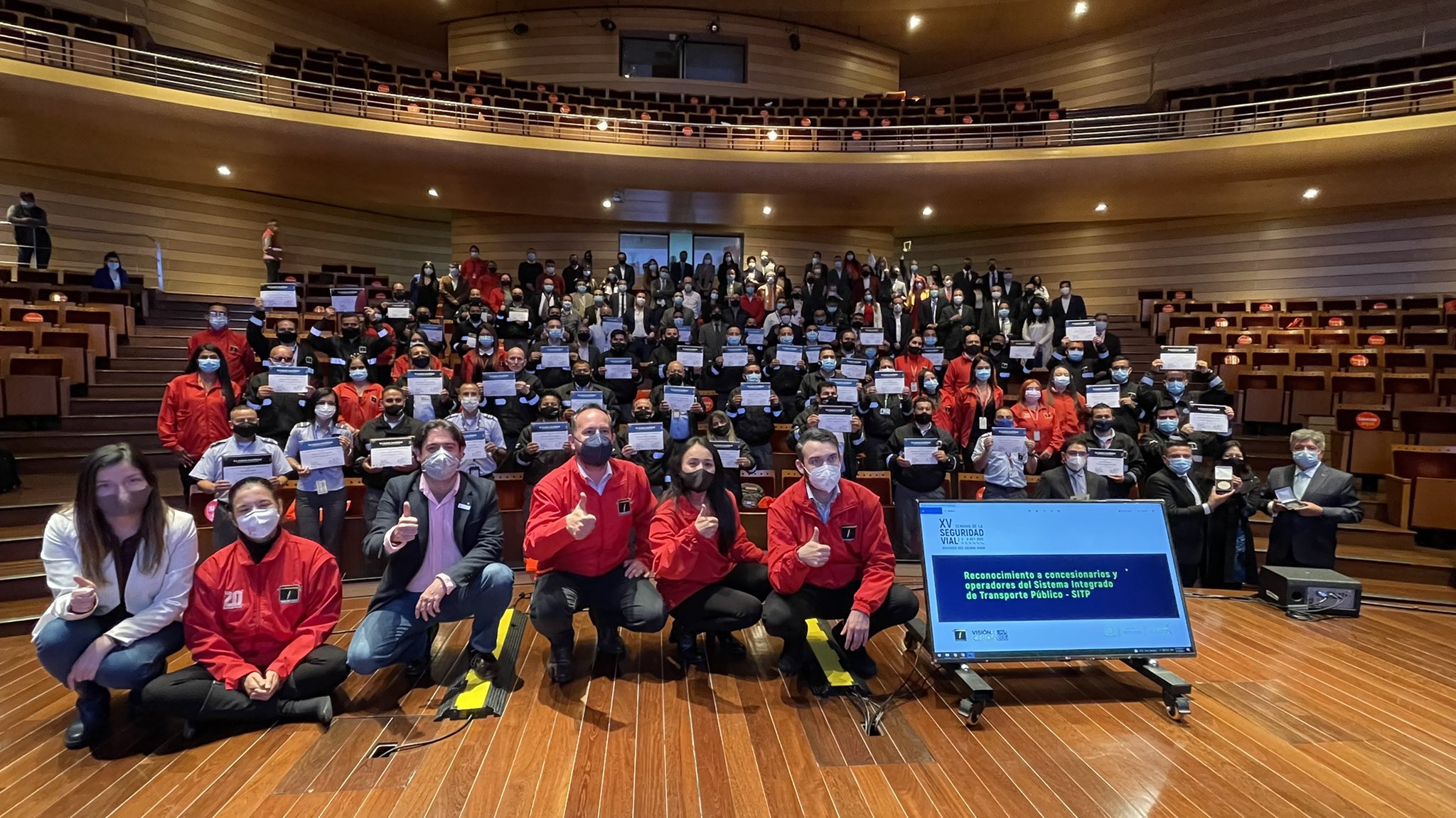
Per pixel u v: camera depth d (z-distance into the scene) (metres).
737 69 15.39
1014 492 5.61
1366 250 12.25
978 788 2.63
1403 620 4.52
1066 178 11.47
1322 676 3.66
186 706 2.87
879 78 16.08
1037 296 10.26
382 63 13.23
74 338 7.45
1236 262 13.40
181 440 5.31
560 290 11.56
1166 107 13.14
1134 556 3.44
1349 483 4.90
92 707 2.90
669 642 4.07
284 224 13.90
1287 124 10.31
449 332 10.20
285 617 3.15
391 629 3.29
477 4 14.41
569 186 12.23
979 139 11.94
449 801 2.51
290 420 5.27
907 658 3.91
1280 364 9.02
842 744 2.94
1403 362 8.31
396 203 13.19
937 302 10.53
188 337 9.12
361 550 4.99
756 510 5.07
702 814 2.45
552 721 3.11
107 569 2.92
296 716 3.06
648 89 14.96
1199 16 13.88
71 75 8.68
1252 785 2.67
